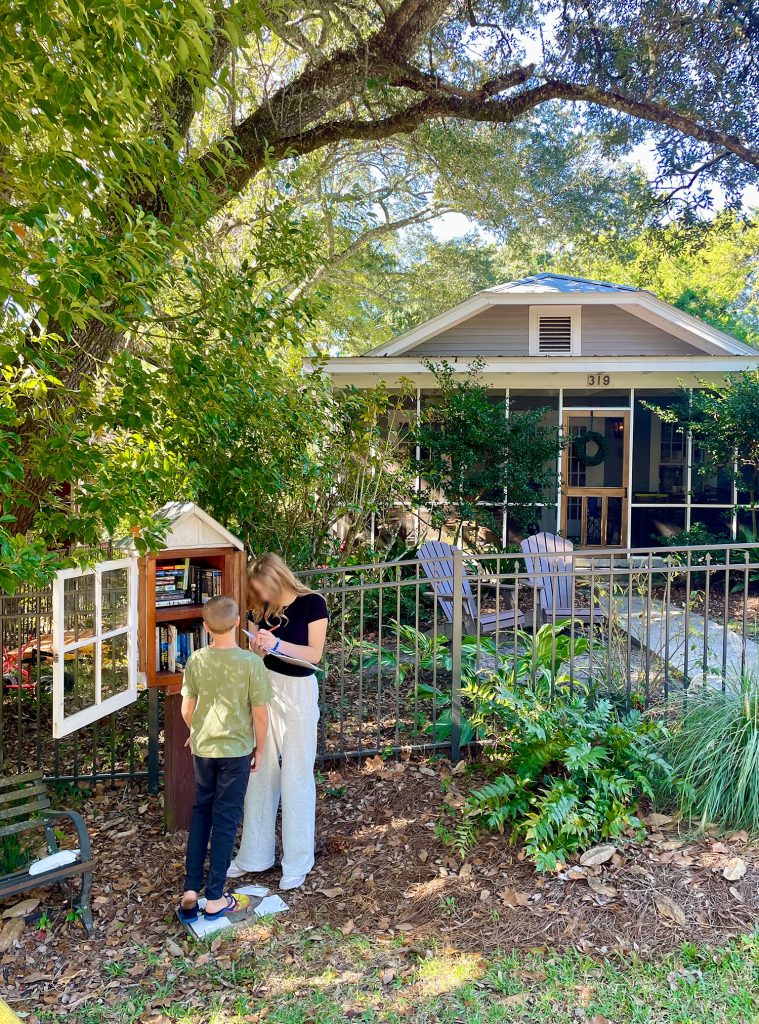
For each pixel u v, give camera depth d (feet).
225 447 18.19
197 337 15.14
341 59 25.90
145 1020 10.31
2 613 17.99
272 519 22.31
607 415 45.91
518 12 31.89
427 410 41.24
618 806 13.57
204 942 11.93
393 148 52.34
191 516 15.08
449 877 13.10
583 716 15.85
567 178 47.34
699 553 39.68
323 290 17.88
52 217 11.02
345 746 18.51
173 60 11.71
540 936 11.43
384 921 12.24
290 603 13.64
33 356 12.47
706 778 14.06
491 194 47.21
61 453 13.17
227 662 12.39
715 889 11.93
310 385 20.97
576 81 32.55
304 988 10.77
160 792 17.74
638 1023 9.64
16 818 15.69
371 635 29.40
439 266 73.87
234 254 38.09
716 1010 9.76
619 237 46.80
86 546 14.21
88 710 13.35
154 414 14.38
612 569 17.49
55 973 11.47
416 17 25.79
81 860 12.82
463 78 36.73
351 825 15.21
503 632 27.76
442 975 10.80
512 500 38.86
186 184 13.83
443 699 19.34
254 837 13.89
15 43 9.96
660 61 30.89
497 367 42.45
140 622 14.85
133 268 11.88
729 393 38.55
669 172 35.19
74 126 10.77
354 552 27.68
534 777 14.58
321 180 54.08
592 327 46.73
